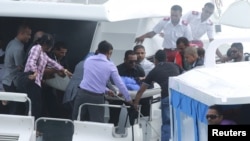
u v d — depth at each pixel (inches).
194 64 1040.8
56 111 1043.3
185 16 1213.7
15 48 1015.0
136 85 973.8
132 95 940.0
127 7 982.4
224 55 1195.9
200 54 1050.1
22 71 1021.2
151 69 1023.0
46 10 932.0
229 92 542.6
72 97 954.1
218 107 536.1
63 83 1005.2
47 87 1033.5
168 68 938.1
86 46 1053.8
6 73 1025.5
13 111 999.6
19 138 773.3
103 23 1090.1
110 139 809.5
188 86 588.7
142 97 938.1
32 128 784.9
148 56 1145.4
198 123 572.7
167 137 927.7
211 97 532.1
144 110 973.8
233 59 1125.7
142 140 865.5
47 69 993.5
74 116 928.9
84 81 917.8
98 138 808.9
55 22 1043.3
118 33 1098.1
